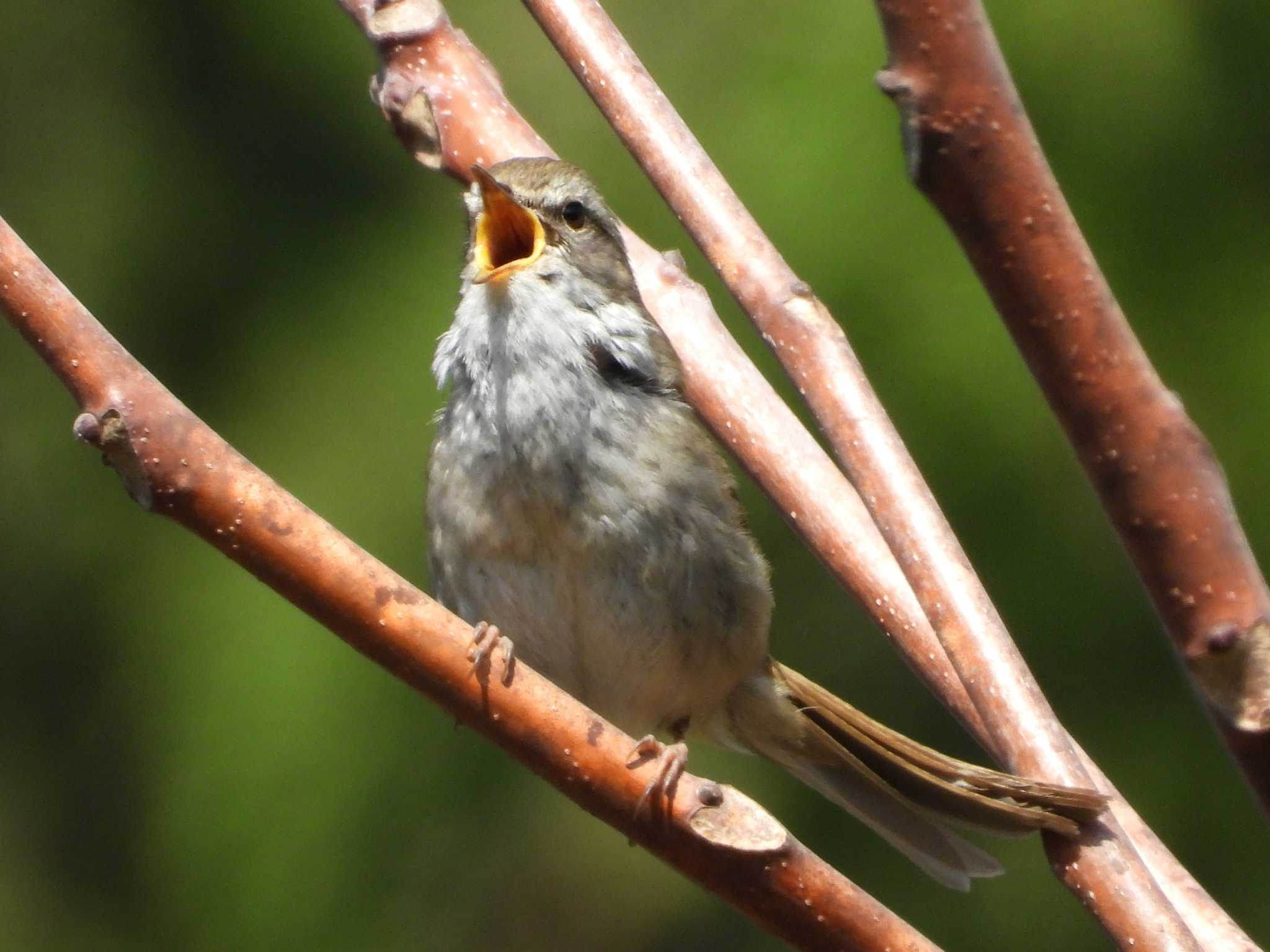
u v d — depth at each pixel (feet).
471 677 12.43
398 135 19.42
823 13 37.17
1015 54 37.11
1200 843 33.78
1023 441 34.60
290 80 39.88
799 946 12.17
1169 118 36.47
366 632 12.41
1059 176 36.42
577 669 21.06
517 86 39.22
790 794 35.83
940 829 21.24
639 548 20.35
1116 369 9.07
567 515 20.27
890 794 21.86
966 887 20.68
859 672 35.45
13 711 36.63
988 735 12.77
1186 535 9.22
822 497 16.19
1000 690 12.59
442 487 20.89
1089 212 36.11
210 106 39.70
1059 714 34.40
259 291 38.14
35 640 37.14
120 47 40.16
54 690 36.86
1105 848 11.96
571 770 12.37
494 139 19.08
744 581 21.11
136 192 38.91
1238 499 34.47
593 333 20.74
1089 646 34.47
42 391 39.22
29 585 37.50
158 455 11.84
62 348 11.72
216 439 12.05
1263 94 36.60
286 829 34.81
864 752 22.00
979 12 8.63
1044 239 8.87
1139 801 33.91
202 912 34.78
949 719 35.04
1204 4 37.11
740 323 35.99
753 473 16.63
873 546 15.76
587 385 20.53
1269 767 9.37
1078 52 36.99
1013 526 34.58
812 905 12.09
